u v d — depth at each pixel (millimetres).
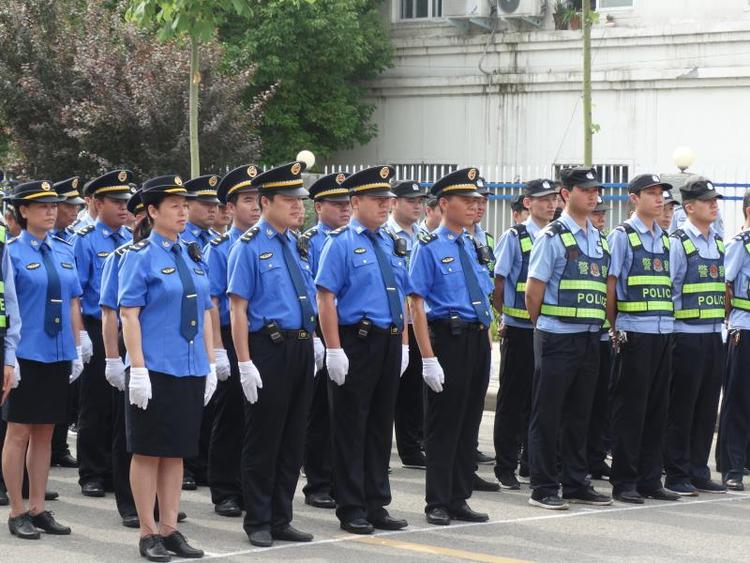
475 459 8992
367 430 8453
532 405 9438
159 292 7457
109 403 9539
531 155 24469
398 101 26141
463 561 7590
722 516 9086
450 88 25422
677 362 9898
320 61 24891
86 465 9562
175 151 20766
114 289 8438
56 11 22594
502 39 24688
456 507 8742
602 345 10445
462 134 25391
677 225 12344
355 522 8289
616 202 19750
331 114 25438
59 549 7781
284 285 7934
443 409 8570
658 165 22984
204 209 9688
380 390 8391
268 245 7969
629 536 8359
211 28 13750
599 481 10562
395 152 26250
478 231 11164
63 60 22203
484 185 11250
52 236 8547
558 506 9203
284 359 7891
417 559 7613
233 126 21312
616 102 23422
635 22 23203
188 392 7508
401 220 10938
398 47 25984
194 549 7621
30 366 8031
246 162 21609
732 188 18328
